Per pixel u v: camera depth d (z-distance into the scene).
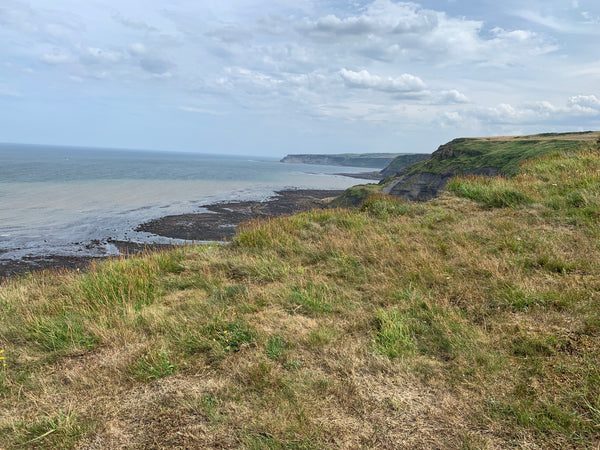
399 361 3.10
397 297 4.30
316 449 2.22
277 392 2.80
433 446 2.23
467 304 3.95
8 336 4.15
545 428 2.28
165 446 2.35
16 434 2.50
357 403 2.64
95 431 2.53
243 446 2.29
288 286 4.98
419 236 6.31
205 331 3.81
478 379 2.77
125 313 4.40
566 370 2.72
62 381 3.17
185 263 6.53
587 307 3.39
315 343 3.45
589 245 4.82
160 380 3.08
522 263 4.58
